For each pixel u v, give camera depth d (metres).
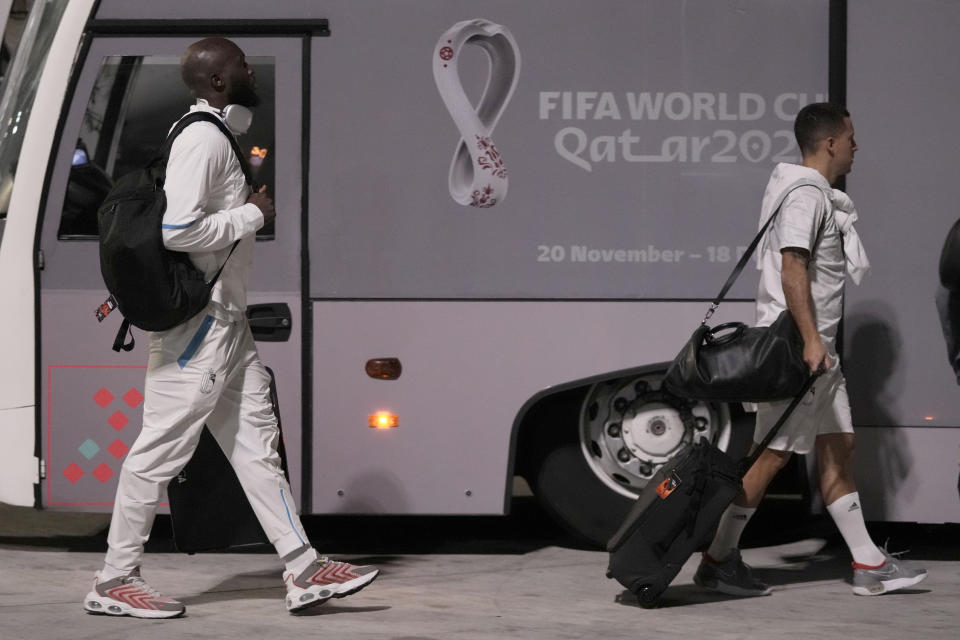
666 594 19.78
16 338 21.19
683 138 21.17
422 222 21.19
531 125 21.16
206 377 17.47
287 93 21.16
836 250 19.03
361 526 25.72
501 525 25.84
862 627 17.80
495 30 21.16
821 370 18.16
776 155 21.14
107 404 21.17
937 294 21.16
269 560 22.02
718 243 21.17
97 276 21.12
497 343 21.22
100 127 21.16
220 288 17.62
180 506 18.95
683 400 21.98
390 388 21.23
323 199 21.17
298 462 21.28
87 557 22.25
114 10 21.19
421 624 17.84
